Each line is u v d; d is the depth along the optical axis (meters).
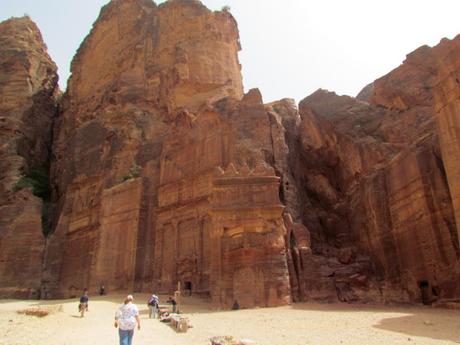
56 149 60.22
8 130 56.75
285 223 28.14
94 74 60.16
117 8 62.19
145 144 45.94
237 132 35.44
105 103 53.78
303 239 28.67
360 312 19.77
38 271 44.78
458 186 20.97
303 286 26.20
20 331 14.39
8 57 62.88
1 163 53.94
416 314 18.19
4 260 44.34
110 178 44.53
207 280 31.22
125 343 9.12
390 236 29.34
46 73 67.38
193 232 33.97
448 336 12.24
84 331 14.64
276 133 35.91
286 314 19.64
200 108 39.69
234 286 24.34
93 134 51.88
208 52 52.97
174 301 22.03
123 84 52.53
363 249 32.53
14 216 47.44
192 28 54.41
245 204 26.38
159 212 37.44
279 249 24.98
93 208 44.84
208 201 33.66
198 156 37.31
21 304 31.44
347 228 36.28
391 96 38.38
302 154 42.06
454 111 21.80
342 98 42.53
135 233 37.38
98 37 62.84
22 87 61.34
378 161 34.62
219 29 55.47
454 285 22.72
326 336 12.70
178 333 13.89
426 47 38.09
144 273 36.09
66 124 60.75
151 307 20.00
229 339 11.51
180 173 37.91
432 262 24.55
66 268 45.09
